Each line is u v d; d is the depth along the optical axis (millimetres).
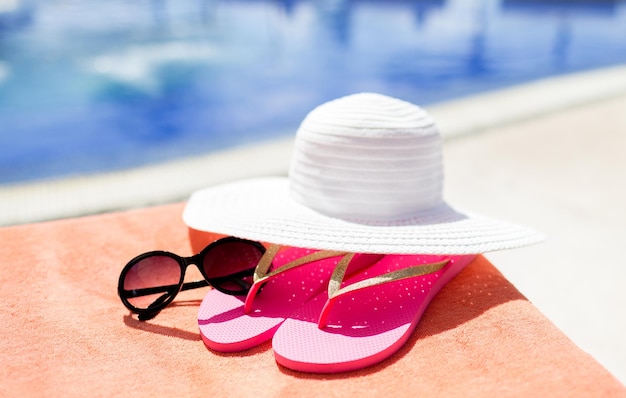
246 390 955
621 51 8633
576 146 3785
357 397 924
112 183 3230
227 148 4250
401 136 1228
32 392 947
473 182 3133
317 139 1251
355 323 1095
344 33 9086
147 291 1195
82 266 1403
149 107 5500
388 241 1113
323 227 1160
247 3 10570
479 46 8727
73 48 7348
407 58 7809
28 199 2996
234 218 1271
